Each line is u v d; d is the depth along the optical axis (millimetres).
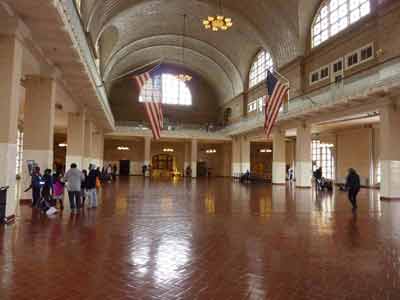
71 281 3871
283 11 21094
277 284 3902
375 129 22125
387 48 14492
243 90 31156
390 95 14023
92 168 10609
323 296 3568
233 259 4871
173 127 32406
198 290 3676
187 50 32594
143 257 4883
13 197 7836
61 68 11055
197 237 6262
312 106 18109
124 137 32969
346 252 5328
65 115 19422
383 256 5113
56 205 9992
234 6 23234
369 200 13820
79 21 9664
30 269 4262
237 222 7973
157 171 38344
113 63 27688
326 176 27516
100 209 9695
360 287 3838
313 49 20266
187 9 24578
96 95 15023
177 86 38281
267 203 12023
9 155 7516
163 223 7645
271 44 23938
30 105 10430
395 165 14070
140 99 37125
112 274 4133
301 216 9062
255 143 37969
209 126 35125
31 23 7734
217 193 15797
